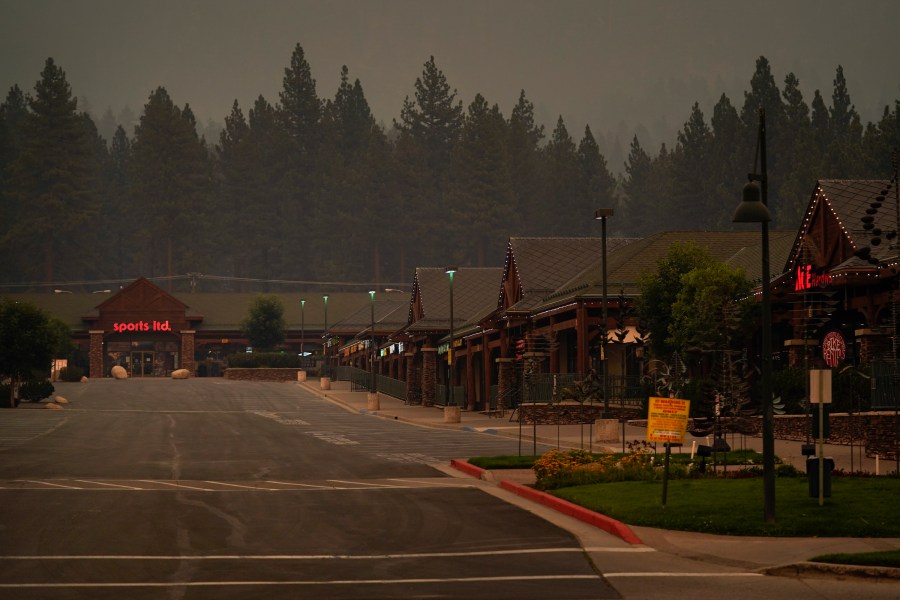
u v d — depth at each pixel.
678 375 86.62
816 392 50.50
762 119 47.44
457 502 59.78
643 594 35.47
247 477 75.44
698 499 52.56
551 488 62.84
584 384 114.50
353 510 56.72
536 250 159.62
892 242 88.88
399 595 35.47
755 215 46.09
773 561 39.78
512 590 36.19
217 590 36.41
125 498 62.50
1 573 39.59
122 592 36.12
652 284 120.38
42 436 114.06
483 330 160.12
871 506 48.03
